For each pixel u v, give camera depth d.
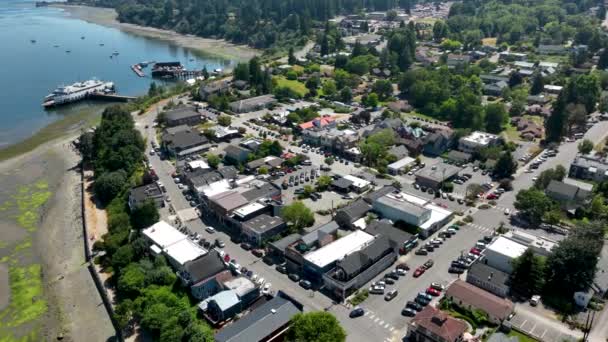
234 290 94.75
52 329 98.19
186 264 100.31
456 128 197.25
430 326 83.19
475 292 92.94
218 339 81.62
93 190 154.25
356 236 113.00
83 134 184.75
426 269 105.62
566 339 84.50
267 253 113.38
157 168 161.75
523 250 104.69
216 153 173.25
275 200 131.50
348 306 94.69
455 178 151.62
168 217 130.00
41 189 160.38
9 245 128.25
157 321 88.25
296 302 90.50
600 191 135.25
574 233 105.31
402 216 121.75
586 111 196.25
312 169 159.00
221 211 125.38
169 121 198.75
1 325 99.88
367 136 181.00
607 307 93.25
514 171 151.00
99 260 116.88
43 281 113.25
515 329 87.06
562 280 95.25
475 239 117.31
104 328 97.31
